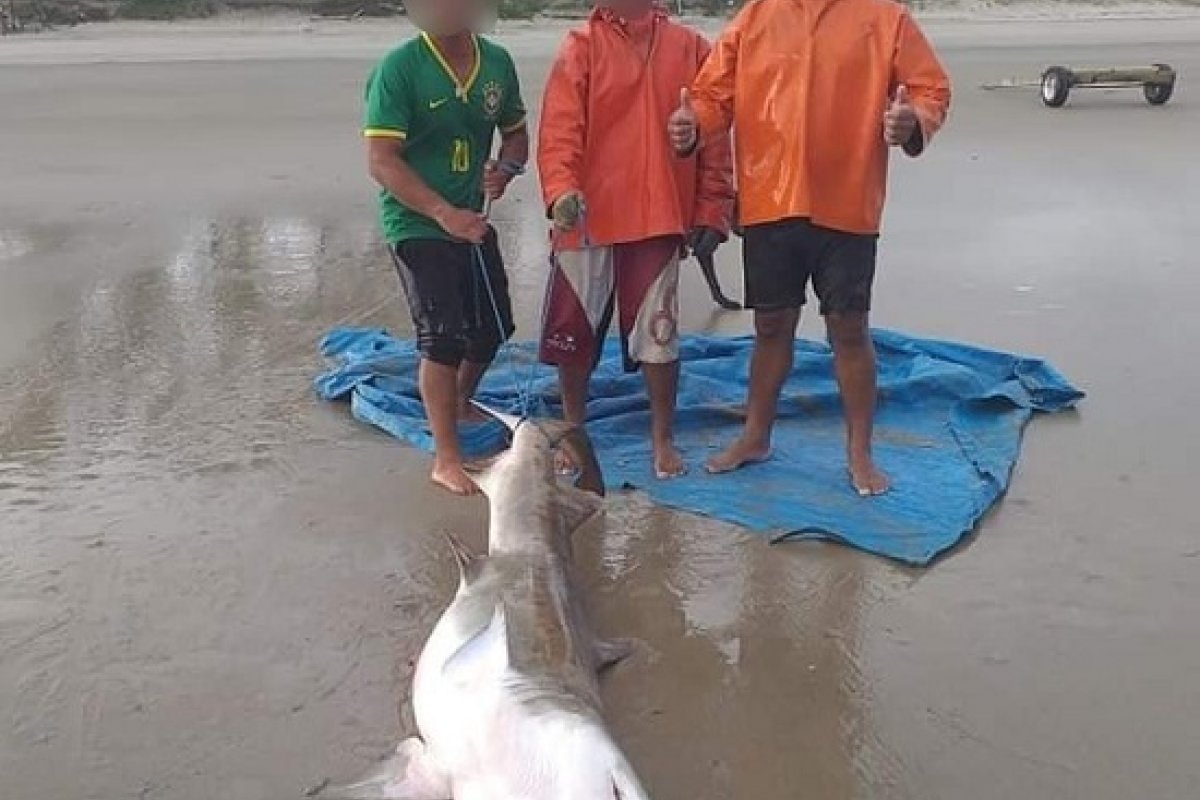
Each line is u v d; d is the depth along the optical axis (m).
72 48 27.44
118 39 29.92
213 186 12.09
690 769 3.70
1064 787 3.65
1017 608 4.57
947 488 5.41
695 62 5.66
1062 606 4.59
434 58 5.42
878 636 4.39
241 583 4.66
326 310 8.00
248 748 3.77
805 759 3.75
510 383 6.57
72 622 4.39
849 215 5.25
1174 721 3.95
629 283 5.61
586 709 3.37
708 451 5.86
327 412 6.29
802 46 5.25
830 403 6.27
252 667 4.16
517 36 29.02
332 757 3.73
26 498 5.30
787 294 5.44
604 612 4.52
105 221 10.55
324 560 4.84
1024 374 6.64
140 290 8.43
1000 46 27.45
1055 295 8.27
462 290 5.58
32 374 6.77
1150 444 5.92
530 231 10.10
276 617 4.45
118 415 6.21
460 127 5.54
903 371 6.62
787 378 6.19
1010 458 5.71
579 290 5.64
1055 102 17.52
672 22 5.84
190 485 5.45
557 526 4.48
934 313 7.92
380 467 5.66
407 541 5.00
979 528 5.15
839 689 4.09
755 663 4.23
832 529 5.05
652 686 4.09
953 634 4.41
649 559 4.89
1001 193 11.62
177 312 7.93
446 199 5.61
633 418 6.14
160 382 6.68
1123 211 10.74
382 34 30.62
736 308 8.05
